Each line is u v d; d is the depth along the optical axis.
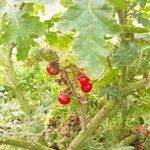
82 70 0.58
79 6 0.37
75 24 0.36
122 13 0.56
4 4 0.51
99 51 0.36
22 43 0.50
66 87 0.61
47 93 0.91
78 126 0.77
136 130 0.77
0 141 0.66
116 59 0.57
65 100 0.61
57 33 0.66
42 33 0.50
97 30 0.36
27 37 0.50
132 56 0.57
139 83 0.64
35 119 0.72
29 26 0.50
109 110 0.65
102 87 0.67
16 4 0.50
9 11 0.50
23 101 0.80
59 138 0.77
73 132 0.77
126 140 0.77
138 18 0.57
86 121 0.66
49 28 0.67
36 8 0.73
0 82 0.82
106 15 0.36
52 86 0.91
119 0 0.46
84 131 0.66
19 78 1.03
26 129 0.70
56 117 0.82
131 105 0.76
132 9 0.59
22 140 0.67
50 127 0.76
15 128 0.69
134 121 0.83
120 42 0.60
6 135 0.66
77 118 0.76
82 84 0.58
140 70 0.60
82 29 0.36
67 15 0.37
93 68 0.36
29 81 1.00
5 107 0.78
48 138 0.75
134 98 0.77
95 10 0.36
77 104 0.69
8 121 0.76
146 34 0.59
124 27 0.56
